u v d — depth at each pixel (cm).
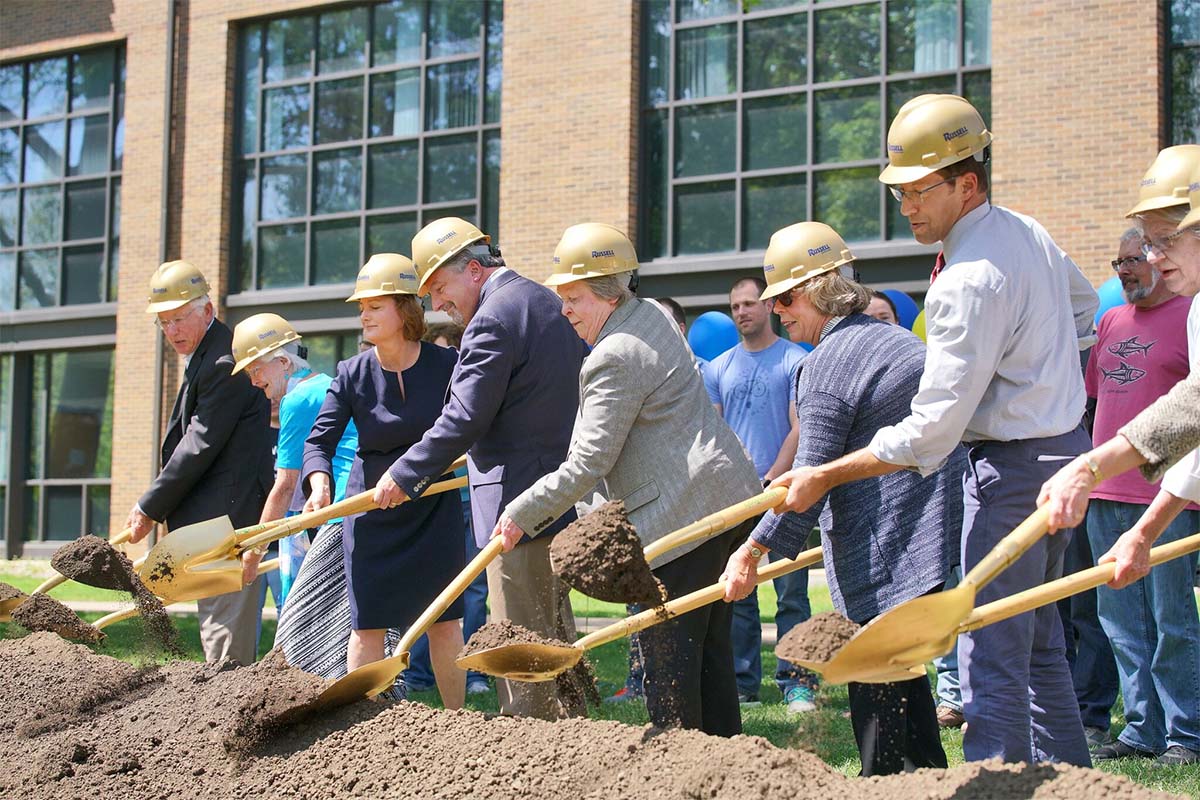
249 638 621
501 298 484
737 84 1504
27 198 1973
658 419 414
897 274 1406
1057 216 1314
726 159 1509
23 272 1972
